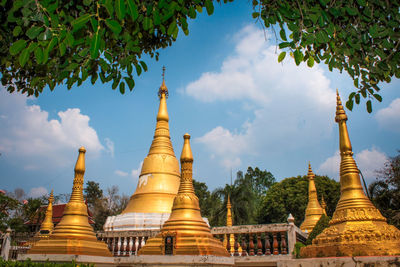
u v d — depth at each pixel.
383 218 9.31
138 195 23.45
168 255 11.13
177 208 12.59
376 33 6.06
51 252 12.87
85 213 14.38
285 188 51.22
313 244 9.42
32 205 45.06
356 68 6.65
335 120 11.35
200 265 10.70
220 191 44.81
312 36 5.75
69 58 6.14
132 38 6.32
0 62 6.82
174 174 24.22
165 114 26.41
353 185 10.04
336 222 9.68
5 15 5.71
